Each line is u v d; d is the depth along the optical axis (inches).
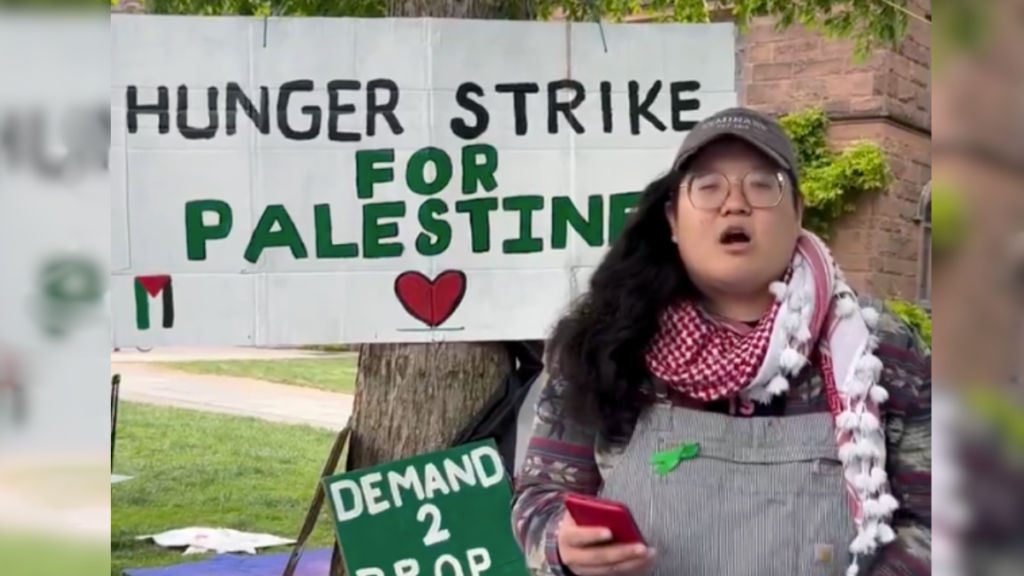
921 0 169.3
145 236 94.2
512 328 97.9
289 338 96.0
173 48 94.1
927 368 64.9
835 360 63.0
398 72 96.6
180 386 416.2
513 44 97.7
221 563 177.0
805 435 62.7
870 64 253.1
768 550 61.2
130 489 242.7
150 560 182.7
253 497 236.7
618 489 64.9
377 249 96.8
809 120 259.1
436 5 104.6
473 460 98.4
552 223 98.1
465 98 97.3
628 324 65.9
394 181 96.8
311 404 374.6
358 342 96.7
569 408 67.4
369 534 95.0
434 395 103.9
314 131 96.0
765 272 63.9
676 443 64.2
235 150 95.2
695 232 65.1
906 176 262.4
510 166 97.8
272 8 135.8
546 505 67.2
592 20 109.0
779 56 263.7
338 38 96.0
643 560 60.3
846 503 61.1
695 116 99.0
